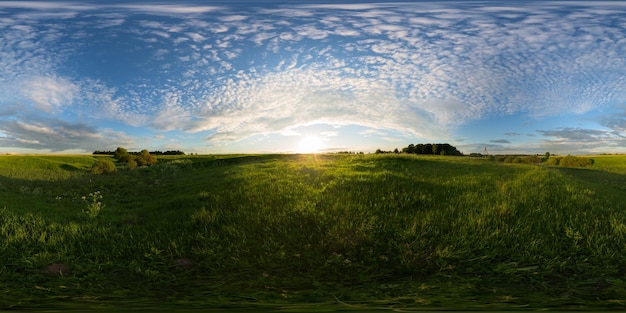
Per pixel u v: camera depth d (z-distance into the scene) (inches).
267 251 323.3
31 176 1073.5
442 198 420.8
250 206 418.9
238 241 340.2
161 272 297.1
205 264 307.3
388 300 229.8
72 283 274.1
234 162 1250.0
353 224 353.7
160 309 211.8
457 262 297.1
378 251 316.5
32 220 402.6
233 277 283.4
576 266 287.9
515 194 426.6
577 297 233.3
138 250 336.5
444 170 686.5
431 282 266.7
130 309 213.9
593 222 348.8
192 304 223.5
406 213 376.2
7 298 239.5
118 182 879.7
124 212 497.4
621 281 262.1
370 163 814.5
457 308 211.9
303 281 273.9
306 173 624.7
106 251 337.1
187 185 716.0
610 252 303.3
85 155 2009.1
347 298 235.1
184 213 425.4
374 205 389.7
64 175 1167.6
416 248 316.2
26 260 307.1
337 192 447.2
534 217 361.1
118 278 287.7
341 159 911.0
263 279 276.8
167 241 350.3
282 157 1067.3
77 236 363.9
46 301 232.1
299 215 377.4
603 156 1696.6
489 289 250.2
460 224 348.8
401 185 468.1
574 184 490.3
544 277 271.9
